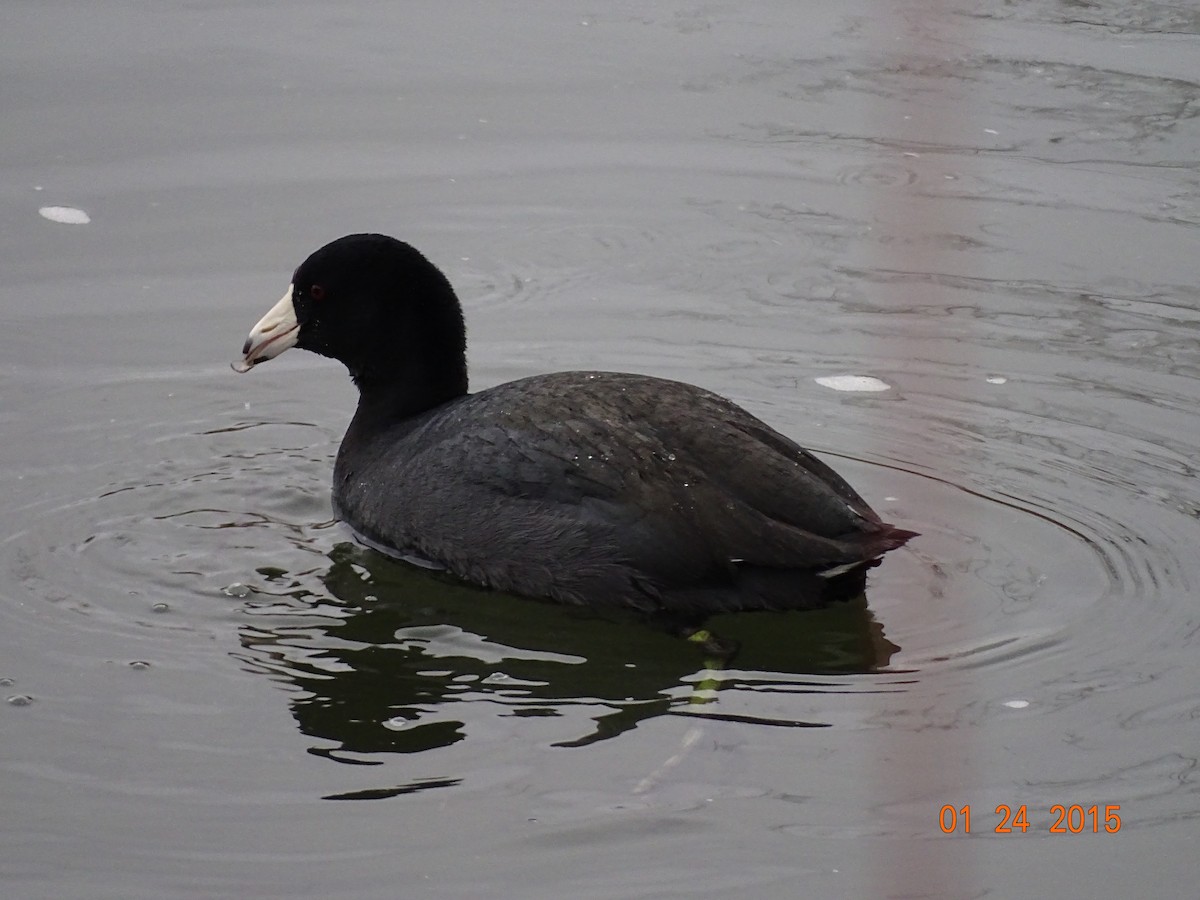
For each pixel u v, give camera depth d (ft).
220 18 69.77
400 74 65.72
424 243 54.85
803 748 30.73
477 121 62.54
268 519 40.42
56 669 33.32
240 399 46.91
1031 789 29.43
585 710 32.32
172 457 43.32
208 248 53.98
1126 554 38.11
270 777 29.84
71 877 27.02
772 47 68.54
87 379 47.06
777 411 45.88
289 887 26.76
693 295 52.42
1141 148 60.85
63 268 52.65
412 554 38.06
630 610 35.27
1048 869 27.32
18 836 28.07
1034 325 50.52
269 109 62.54
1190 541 38.65
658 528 34.35
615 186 58.75
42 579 36.94
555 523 35.37
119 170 58.13
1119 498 40.93
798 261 54.44
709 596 34.35
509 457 36.32
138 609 35.91
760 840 28.02
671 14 71.82
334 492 41.04
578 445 35.63
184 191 57.11
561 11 72.02
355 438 41.04
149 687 32.81
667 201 57.98
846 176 59.41
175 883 26.86
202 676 33.30
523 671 33.99
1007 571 37.50
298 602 36.55
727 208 57.52
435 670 33.91
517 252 54.80
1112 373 47.78
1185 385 46.93
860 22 71.05
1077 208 57.11
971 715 31.68
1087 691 32.45
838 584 34.32
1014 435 44.47
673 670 34.12
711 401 36.76
